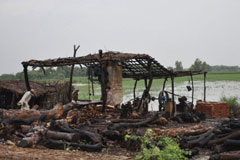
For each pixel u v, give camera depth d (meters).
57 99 20.39
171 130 10.73
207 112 17.58
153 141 9.10
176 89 40.31
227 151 8.76
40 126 9.66
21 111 11.08
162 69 16.81
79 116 12.59
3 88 18.88
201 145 9.66
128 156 8.60
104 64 14.58
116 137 10.02
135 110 15.20
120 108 15.05
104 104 14.30
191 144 9.56
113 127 11.00
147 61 15.97
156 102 26.88
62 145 8.88
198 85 50.47
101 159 7.44
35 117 11.07
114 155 8.52
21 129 10.20
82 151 8.68
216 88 43.34
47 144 8.92
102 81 14.49
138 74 19.25
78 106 13.86
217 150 8.84
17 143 9.14
